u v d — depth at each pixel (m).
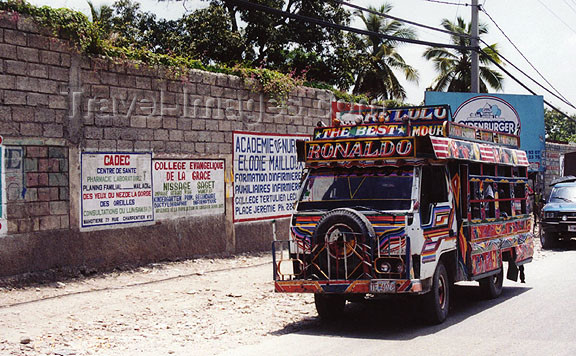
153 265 13.35
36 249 11.20
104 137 12.38
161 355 7.61
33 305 10.00
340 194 9.27
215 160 15.05
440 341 8.15
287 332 8.95
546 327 8.89
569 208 20.19
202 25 31.84
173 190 13.91
